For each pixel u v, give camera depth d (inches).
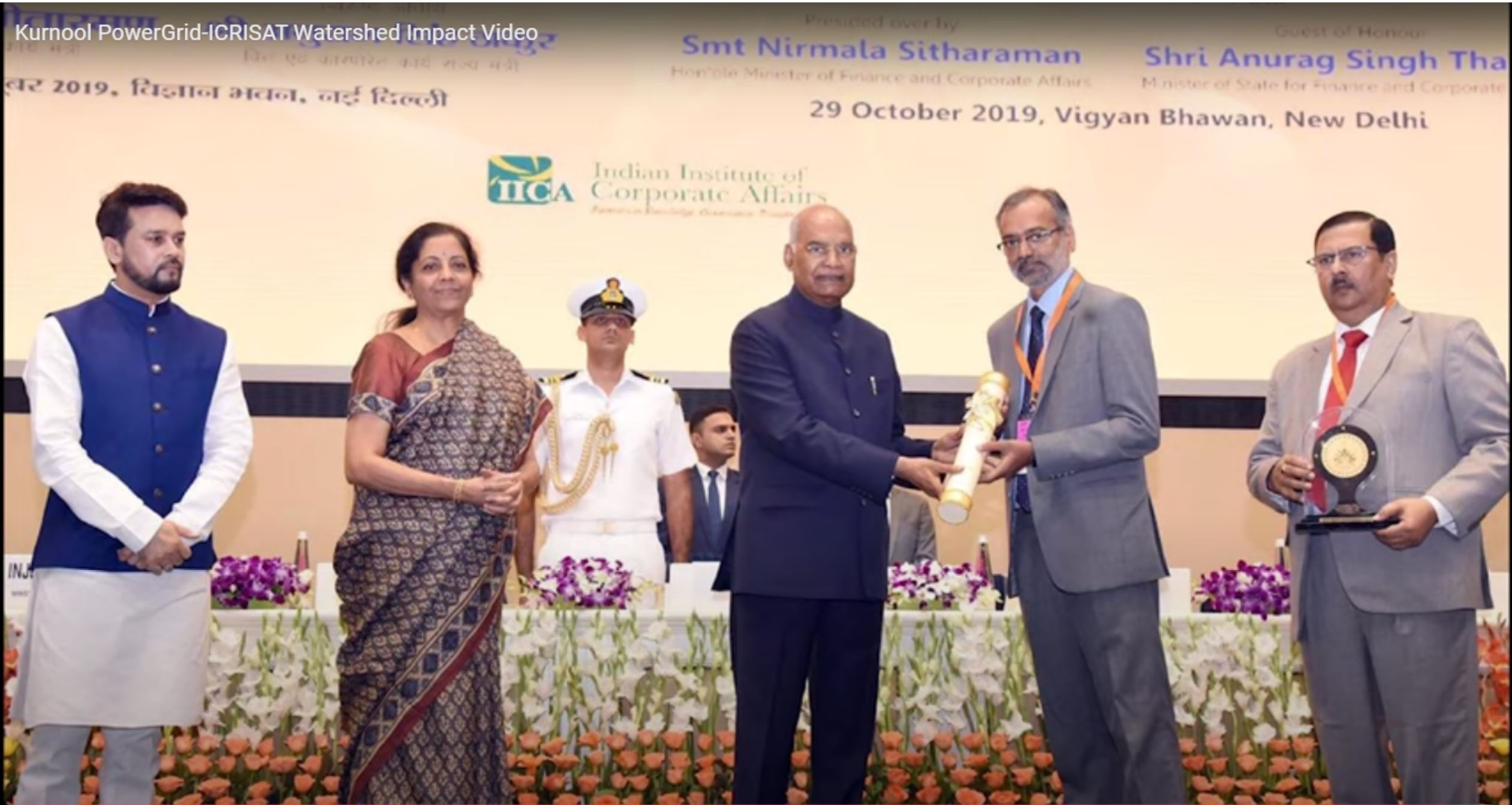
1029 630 137.7
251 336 204.5
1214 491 213.9
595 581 157.6
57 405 119.2
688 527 188.7
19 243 200.4
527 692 151.9
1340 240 134.6
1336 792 130.2
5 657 144.2
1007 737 153.2
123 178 202.5
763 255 208.8
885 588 132.5
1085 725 135.9
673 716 152.6
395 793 120.1
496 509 121.6
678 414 190.1
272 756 150.3
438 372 124.3
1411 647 127.0
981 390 133.6
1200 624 155.6
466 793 121.5
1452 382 128.9
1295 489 128.7
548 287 206.7
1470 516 124.3
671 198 208.2
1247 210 211.8
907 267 208.8
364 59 207.0
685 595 156.6
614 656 152.7
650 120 208.5
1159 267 210.7
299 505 206.8
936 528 212.5
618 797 150.3
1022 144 210.4
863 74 209.9
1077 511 132.2
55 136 202.1
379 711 121.1
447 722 121.1
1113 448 128.3
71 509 120.3
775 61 209.6
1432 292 211.0
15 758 145.7
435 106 207.2
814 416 130.0
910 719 154.9
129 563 120.8
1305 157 212.2
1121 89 211.8
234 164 204.8
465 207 207.0
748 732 129.6
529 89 208.2
